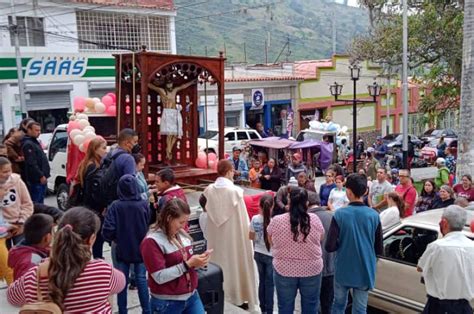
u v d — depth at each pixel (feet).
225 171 20.62
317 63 110.73
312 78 102.63
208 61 26.23
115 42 80.02
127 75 25.94
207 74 27.37
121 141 18.94
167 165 27.25
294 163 43.52
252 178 43.88
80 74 77.00
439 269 14.55
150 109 27.22
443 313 14.66
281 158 59.93
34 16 71.87
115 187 18.04
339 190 29.99
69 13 75.05
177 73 26.55
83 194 19.42
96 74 78.48
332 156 66.28
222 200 20.24
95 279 9.86
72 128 27.40
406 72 58.90
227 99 89.86
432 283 14.87
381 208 31.04
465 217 14.85
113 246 17.08
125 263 16.46
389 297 20.65
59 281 9.53
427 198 32.96
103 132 34.22
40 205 14.75
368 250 16.26
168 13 84.02
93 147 19.39
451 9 64.03
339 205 29.37
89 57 77.36
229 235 20.20
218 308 15.43
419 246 20.27
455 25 61.72
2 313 14.02
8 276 16.11
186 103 27.99
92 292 9.78
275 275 16.96
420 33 64.18
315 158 64.34
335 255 18.12
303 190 16.51
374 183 33.60
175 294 12.75
